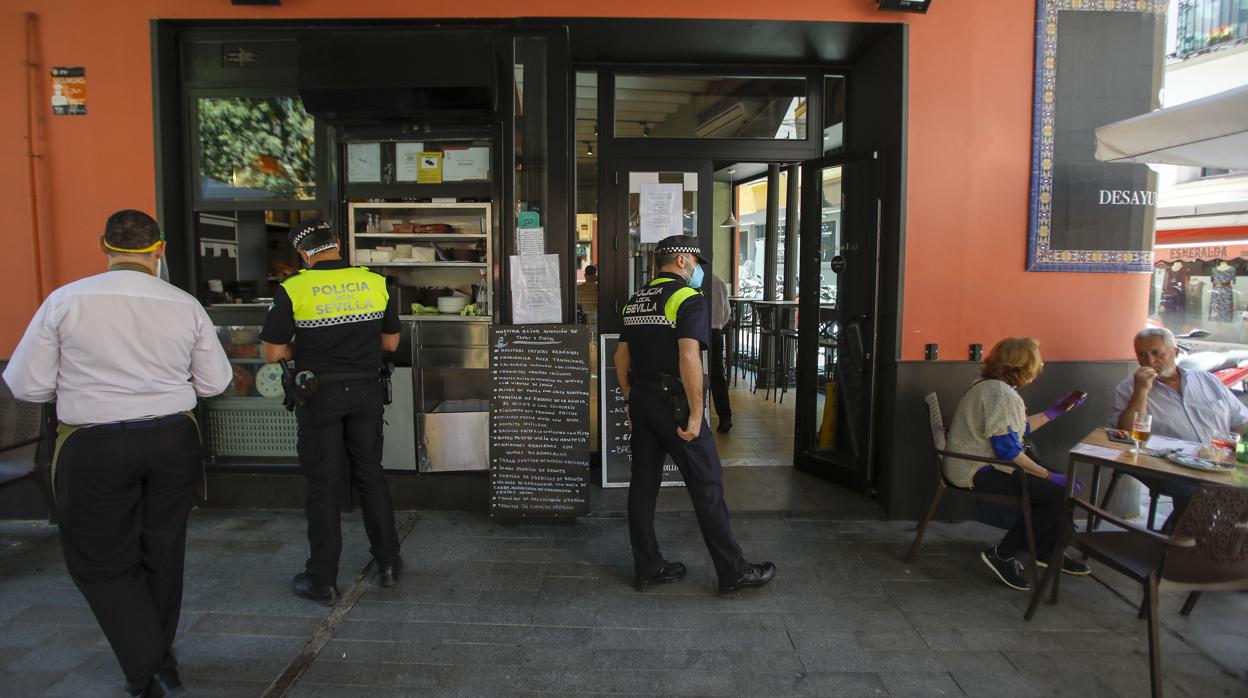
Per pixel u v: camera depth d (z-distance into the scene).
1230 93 2.62
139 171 3.79
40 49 3.76
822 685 2.36
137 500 2.19
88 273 3.83
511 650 2.57
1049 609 2.89
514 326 3.64
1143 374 3.24
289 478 3.95
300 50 3.54
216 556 3.36
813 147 4.42
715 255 9.61
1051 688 2.35
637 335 2.89
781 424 6.03
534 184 3.87
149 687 2.23
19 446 3.21
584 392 3.62
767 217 8.15
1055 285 3.87
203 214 4.07
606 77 4.29
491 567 3.26
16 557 3.35
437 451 3.91
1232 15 10.70
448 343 3.91
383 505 3.02
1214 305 11.35
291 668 2.45
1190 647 2.60
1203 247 11.49
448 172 3.94
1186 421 3.32
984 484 3.14
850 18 3.69
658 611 2.86
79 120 3.79
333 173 3.91
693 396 2.71
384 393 3.02
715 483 2.89
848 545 3.53
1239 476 2.41
